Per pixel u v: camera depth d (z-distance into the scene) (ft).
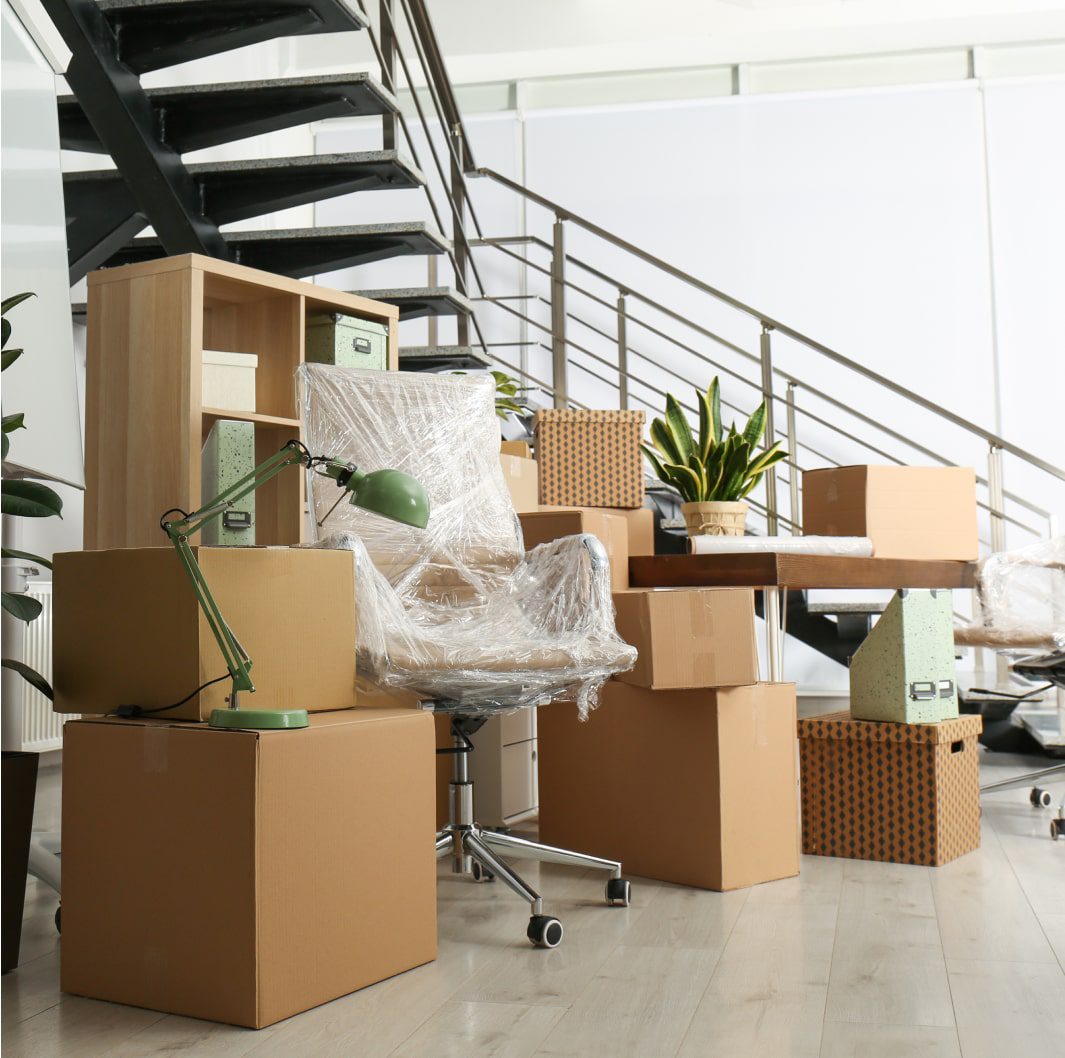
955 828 8.68
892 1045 5.00
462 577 8.09
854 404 19.13
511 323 20.15
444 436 8.29
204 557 5.81
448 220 20.43
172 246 11.72
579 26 19.26
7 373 6.15
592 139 20.22
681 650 7.63
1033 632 11.56
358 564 6.55
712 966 6.12
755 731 7.98
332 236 11.59
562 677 6.79
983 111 19.20
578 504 11.98
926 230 19.17
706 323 19.65
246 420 9.41
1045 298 18.80
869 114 19.45
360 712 6.30
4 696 8.61
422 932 6.20
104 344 9.29
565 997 5.66
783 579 9.31
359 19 10.49
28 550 11.30
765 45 19.39
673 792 7.98
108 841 5.78
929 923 6.89
